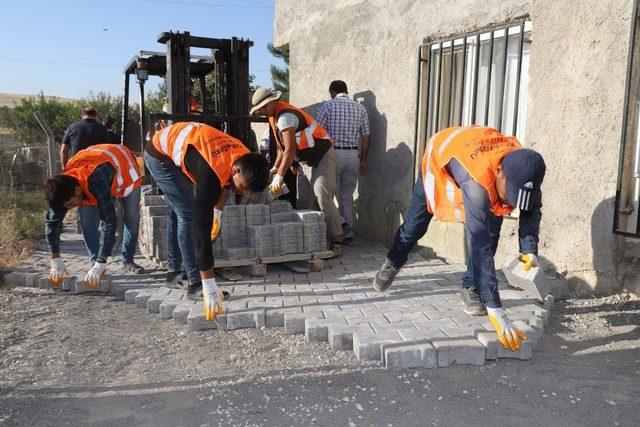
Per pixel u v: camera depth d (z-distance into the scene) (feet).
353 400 9.63
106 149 15.28
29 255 20.42
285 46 29.17
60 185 13.92
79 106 88.53
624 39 12.97
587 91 13.79
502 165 9.59
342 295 14.43
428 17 18.80
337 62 23.97
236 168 10.65
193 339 12.59
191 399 9.83
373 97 21.76
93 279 15.10
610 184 13.56
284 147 17.10
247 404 9.60
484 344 10.89
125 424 9.02
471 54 17.84
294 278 16.37
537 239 11.09
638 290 13.50
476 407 9.31
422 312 12.87
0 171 37.09
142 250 18.81
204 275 11.03
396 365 10.69
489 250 10.33
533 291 13.58
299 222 17.20
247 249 16.30
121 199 16.66
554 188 14.78
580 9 13.79
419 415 9.11
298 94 27.17
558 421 8.84
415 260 18.30
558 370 10.57
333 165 18.70
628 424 8.72
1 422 9.09
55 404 9.70
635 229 13.74
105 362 11.44
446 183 11.12
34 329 13.33
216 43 20.08
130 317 14.15
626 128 12.89
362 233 23.02
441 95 18.93
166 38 19.30
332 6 24.00
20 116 80.02
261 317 13.04
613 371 10.48
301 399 9.71
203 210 10.85
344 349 11.70
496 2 16.20
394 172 20.75
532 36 15.11
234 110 20.34
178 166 13.47
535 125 15.16
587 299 14.02
